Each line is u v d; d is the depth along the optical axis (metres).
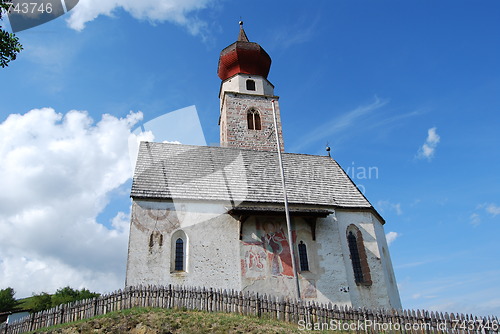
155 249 20.86
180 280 20.41
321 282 22.48
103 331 14.96
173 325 14.94
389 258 27.09
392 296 24.58
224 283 20.95
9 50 12.88
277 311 17.16
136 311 16.61
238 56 36.50
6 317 30.50
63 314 18.58
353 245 25.11
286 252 22.72
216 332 14.32
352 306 22.33
